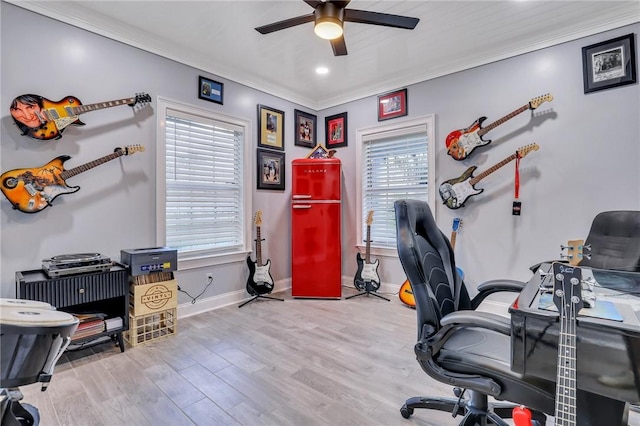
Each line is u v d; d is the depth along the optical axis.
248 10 2.41
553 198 2.78
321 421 1.58
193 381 1.94
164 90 2.92
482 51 3.07
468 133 3.18
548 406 1.02
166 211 2.99
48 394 1.79
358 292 3.97
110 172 2.59
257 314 3.16
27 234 2.21
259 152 3.79
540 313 0.87
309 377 1.98
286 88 4.02
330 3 1.93
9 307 0.99
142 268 2.44
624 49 2.45
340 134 4.32
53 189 2.29
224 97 3.42
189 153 3.19
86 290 2.18
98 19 2.47
